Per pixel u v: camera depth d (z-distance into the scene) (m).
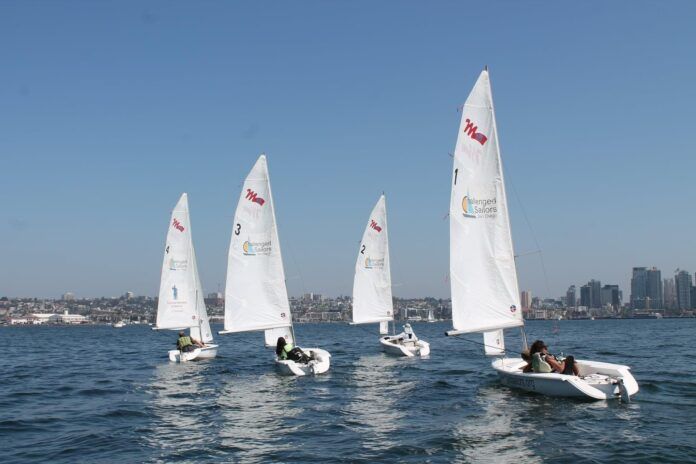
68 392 23.25
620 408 16.92
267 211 29.92
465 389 21.52
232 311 29.89
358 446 13.70
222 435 15.10
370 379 25.00
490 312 20.97
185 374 28.39
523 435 14.26
